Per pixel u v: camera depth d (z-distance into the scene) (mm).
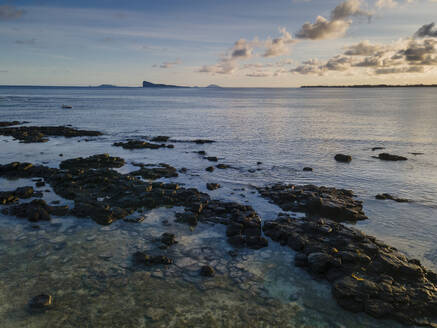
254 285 13336
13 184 26047
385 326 11117
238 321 11258
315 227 17641
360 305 11891
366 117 87938
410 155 40469
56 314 11328
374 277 13461
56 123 73438
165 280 13539
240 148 45438
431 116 88375
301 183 28734
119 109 118188
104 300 12156
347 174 31734
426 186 27812
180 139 53375
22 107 120375
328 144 48531
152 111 110875
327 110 115312
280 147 46250
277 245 16797
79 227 18438
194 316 11453
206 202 22250
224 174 31234
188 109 122000
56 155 38750
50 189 24969
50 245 16250
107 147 44688
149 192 23516
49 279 13352
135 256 15312
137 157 38500
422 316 11477
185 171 32000
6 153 39375
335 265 14016
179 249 16219
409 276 13500
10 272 13781
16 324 10805
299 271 14414
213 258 15414
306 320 11359
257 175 31047
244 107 135125
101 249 15984
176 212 20875
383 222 20281
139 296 12453
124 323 11016
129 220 19531
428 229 19250
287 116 93625
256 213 20844
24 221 18969
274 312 11742
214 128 67188
